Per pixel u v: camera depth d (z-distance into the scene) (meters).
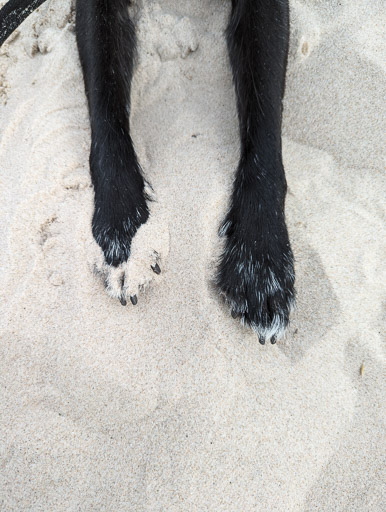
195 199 0.37
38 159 0.38
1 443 0.32
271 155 0.37
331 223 0.38
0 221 0.36
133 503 0.30
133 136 0.41
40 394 0.33
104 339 0.34
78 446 0.31
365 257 0.37
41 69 0.43
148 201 0.37
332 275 0.37
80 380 0.33
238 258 0.35
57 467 0.31
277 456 0.31
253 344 0.34
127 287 0.34
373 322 0.36
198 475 0.30
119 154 0.37
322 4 0.47
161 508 0.30
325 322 0.35
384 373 0.34
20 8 0.48
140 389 0.32
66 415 0.32
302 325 0.35
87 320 0.34
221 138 0.40
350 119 0.42
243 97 0.38
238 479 0.30
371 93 0.43
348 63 0.44
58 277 0.35
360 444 0.32
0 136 0.40
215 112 0.42
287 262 0.35
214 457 0.31
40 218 0.37
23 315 0.34
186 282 0.35
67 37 0.44
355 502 0.31
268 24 0.39
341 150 0.41
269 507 0.30
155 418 0.32
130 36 0.41
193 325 0.34
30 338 0.34
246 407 0.32
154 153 0.40
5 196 0.37
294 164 0.41
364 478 0.31
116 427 0.32
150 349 0.33
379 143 0.41
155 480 0.30
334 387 0.33
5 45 0.46
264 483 0.30
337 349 0.35
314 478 0.31
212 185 0.38
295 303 0.35
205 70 0.44
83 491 0.30
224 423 0.31
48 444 0.31
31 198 0.37
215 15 0.45
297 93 0.43
